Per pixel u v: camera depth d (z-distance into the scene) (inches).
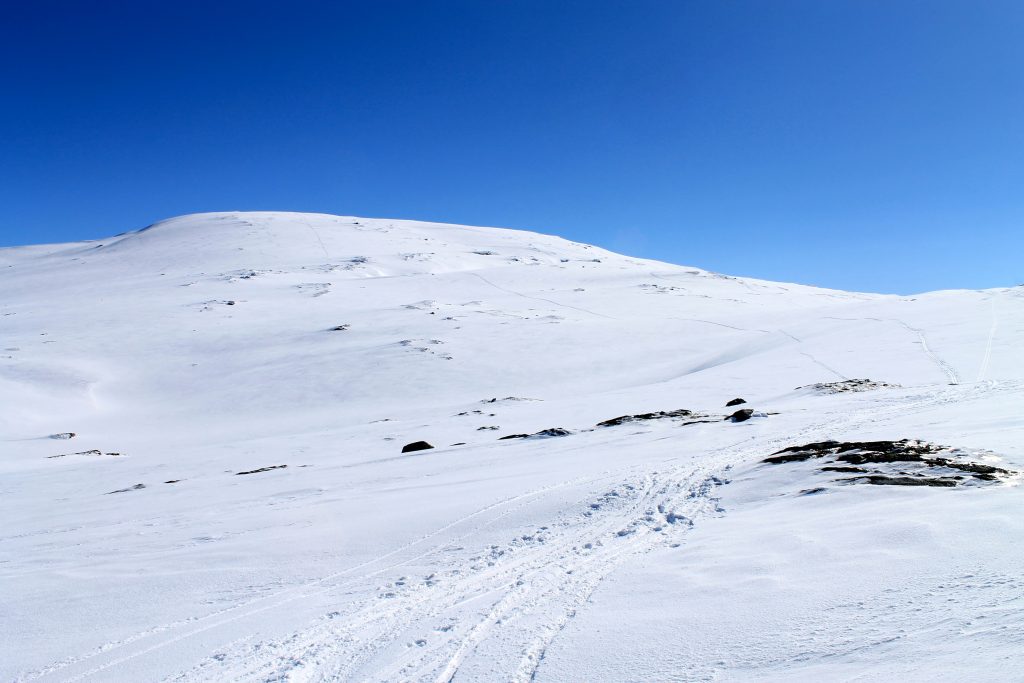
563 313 3356.3
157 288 4138.8
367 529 433.4
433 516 450.9
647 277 4726.9
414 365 2405.3
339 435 1437.0
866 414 764.0
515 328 2913.4
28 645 269.3
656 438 794.2
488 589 292.8
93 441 1768.0
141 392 2332.7
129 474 1163.9
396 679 208.4
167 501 731.4
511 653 211.6
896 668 135.4
